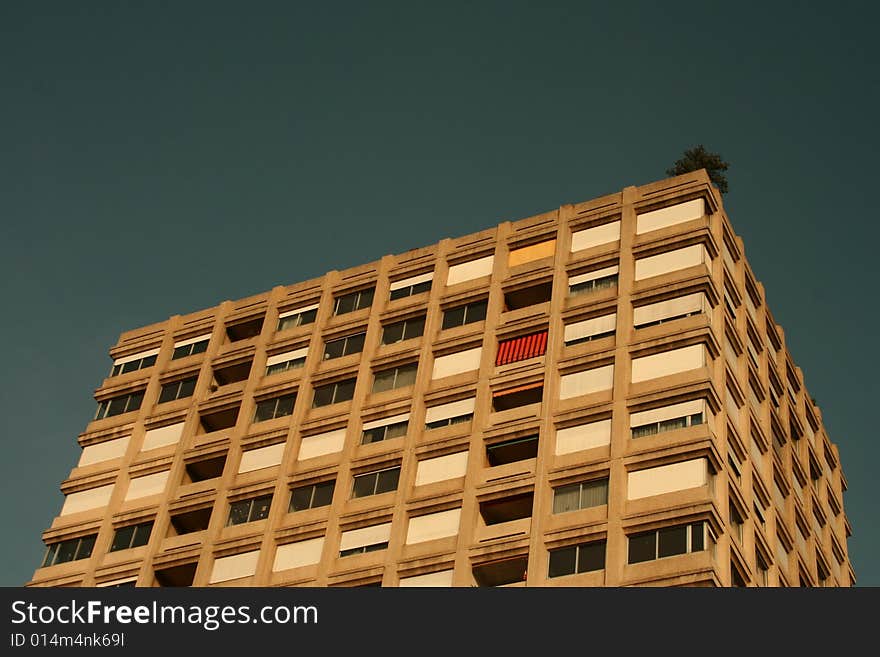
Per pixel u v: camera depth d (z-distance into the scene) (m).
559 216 72.50
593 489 59.38
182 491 69.81
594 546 57.12
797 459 74.19
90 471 73.94
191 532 70.19
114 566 67.62
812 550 72.00
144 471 72.19
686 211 69.44
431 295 72.19
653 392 61.59
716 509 57.25
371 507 63.62
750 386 68.75
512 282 70.38
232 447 70.12
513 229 73.56
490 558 58.81
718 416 61.88
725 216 72.00
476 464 62.66
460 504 61.59
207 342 78.00
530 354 66.62
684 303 65.19
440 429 65.56
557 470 60.47
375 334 72.12
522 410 63.91
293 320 76.31
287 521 65.38
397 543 61.34
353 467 65.81
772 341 76.44
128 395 77.44
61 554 70.25
